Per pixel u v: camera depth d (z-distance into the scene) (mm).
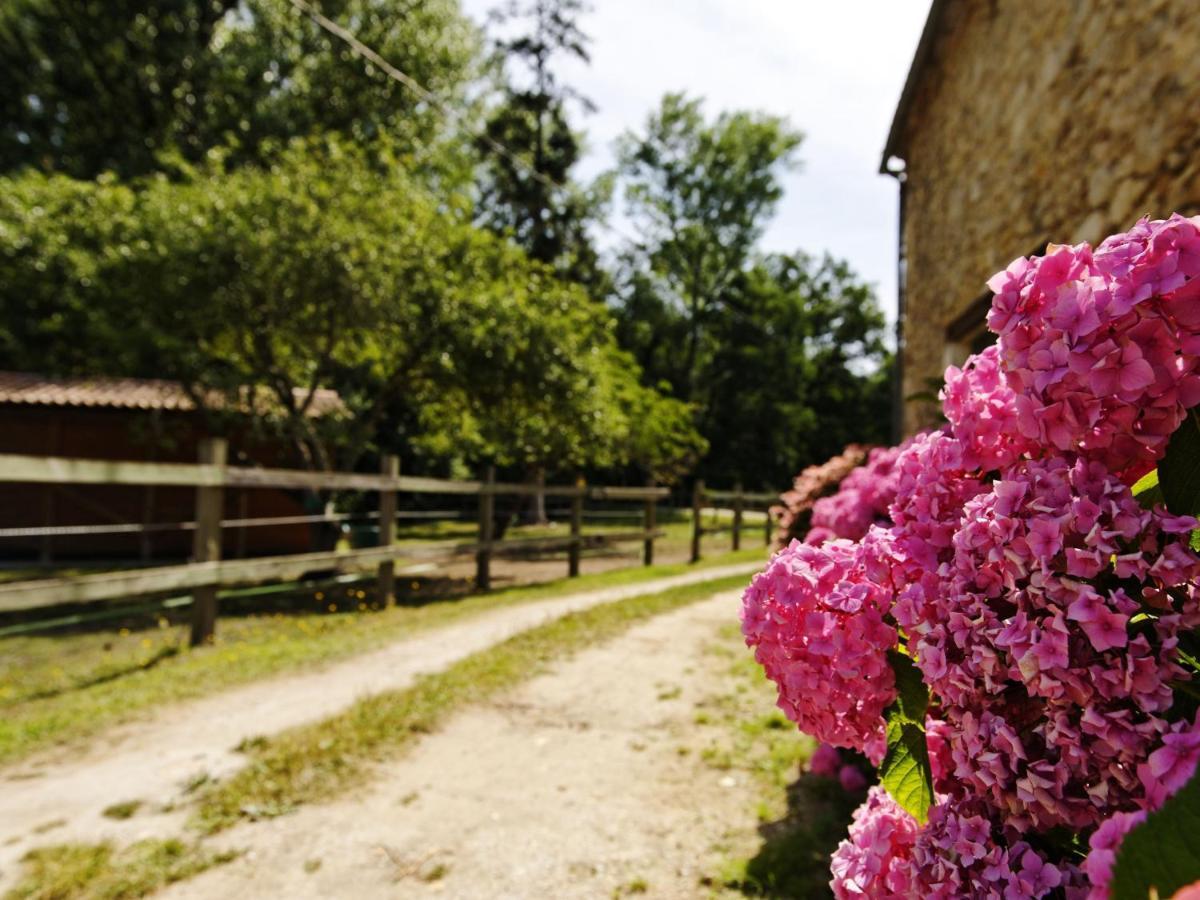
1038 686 763
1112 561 771
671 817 2934
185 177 10250
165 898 2385
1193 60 2666
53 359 11445
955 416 1022
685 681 4793
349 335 9250
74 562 12328
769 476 32156
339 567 6766
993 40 4781
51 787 3189
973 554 889
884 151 7449
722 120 30391
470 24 20953
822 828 2736
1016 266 881
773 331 32781
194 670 4938
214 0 18750
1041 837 920
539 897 2408
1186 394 761
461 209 10031
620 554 13750
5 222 9789
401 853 2668
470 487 8766
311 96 18500
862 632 967
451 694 4402
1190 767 648
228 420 9875
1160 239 763
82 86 17516
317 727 3809
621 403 14398
